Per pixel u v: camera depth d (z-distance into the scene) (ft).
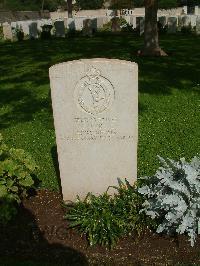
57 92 5.31
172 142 7.80
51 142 8.05
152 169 6.87
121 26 25.25
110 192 5.99
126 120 5.44
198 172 5.26
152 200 5.32
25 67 14.47
